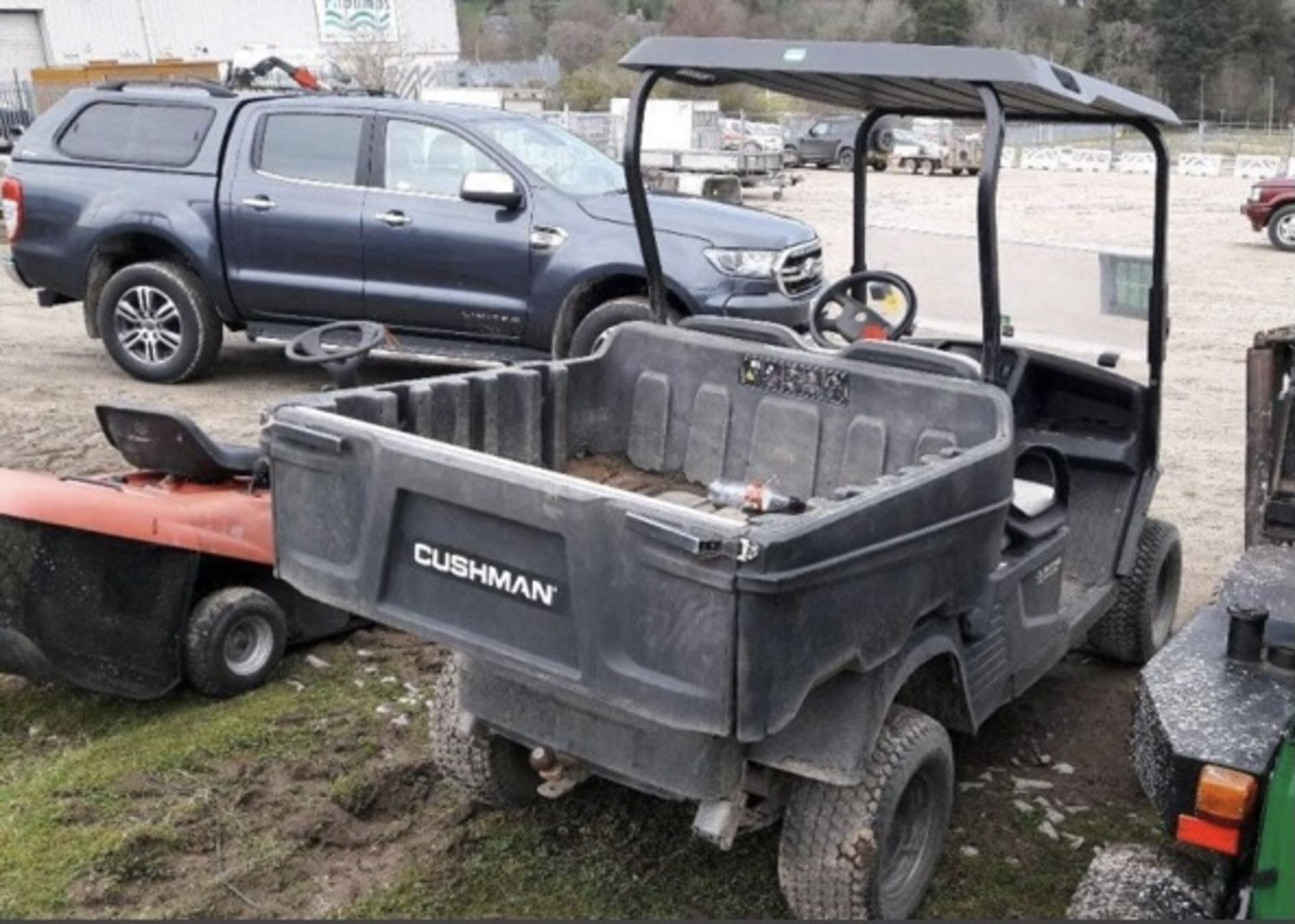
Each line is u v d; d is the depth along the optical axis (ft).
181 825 12.36
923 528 9.78
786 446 13.39
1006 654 12.41
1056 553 13.28
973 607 11.16
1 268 44.88
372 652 16.16
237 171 27.73
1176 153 126.62
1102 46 173.47
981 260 11.83
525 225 26.16
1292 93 178.19
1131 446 15.38
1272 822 8.10
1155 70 176.45
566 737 10.59
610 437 14.25
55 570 13.51
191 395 28.17
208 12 154.10
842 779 9.81
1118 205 79.20
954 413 12.35
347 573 10.32
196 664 14.42
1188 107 176.04
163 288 28.37
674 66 12.39
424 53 156.97
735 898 11.62
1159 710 9.21
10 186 29.17
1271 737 8.83
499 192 26.07
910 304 14.71
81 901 11.25
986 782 13.74
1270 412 14.53
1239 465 25.71
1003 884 11.96
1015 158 120.98
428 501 9.80
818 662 9.00
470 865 11.99
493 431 12.91
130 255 29.12
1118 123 14.87
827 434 13.15
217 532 14.20
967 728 11.70
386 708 14.78
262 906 11.34
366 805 12.89
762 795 10.64
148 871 11.71
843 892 10.25
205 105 28.32
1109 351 15.89
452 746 12.00
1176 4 177.27
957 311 16.47
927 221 64.80
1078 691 15.97
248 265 27.89
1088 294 15.87
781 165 85.76
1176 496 23.62
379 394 11.63
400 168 27.14
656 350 13.98
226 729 14.08
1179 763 8.71
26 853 11.86
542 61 156.35
